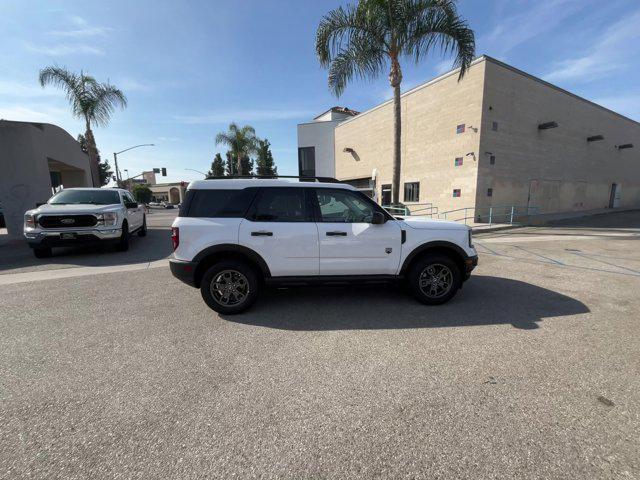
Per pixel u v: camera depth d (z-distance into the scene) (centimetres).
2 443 207
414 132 1911
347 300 483
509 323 395
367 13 1024
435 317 415
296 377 282
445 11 1027
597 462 190
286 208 436
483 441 206
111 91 1741
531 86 1717
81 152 2133
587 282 572
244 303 427
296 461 193
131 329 386
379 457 195
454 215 1675
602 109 2223
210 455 197
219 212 427
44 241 775
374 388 264
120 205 902
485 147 1556
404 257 447
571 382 270
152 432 217
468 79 1570
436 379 276
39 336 368
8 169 1147
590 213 2023
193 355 323
